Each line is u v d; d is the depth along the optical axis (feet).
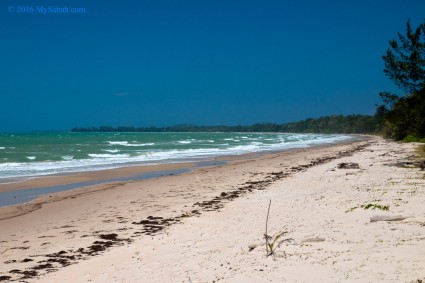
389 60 87.40
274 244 27.07
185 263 25.09
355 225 30.71
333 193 47.55
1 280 24.63
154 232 35.55
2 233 37.17
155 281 22.31
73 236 35.53
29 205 50.67
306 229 30.81
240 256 25.39
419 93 85.87
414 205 36.19
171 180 73.67
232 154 145.38
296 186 57.62
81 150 159.94
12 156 124.57
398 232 27.40
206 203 49.29
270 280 20.35
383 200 40.01
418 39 84.64
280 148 192.24
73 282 23.62
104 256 28.63
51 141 262.67
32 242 33.81
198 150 168.86
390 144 186.70
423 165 75.00
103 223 40.40
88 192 60.34
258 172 85.46
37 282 24.07
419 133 93.91
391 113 96.22
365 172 69.21
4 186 65.87
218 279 21.52
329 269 21.12
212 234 32.27
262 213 38.93
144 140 301.84
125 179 75.92
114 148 178.50
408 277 18.95
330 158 121.60
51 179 74.18
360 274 19.97
